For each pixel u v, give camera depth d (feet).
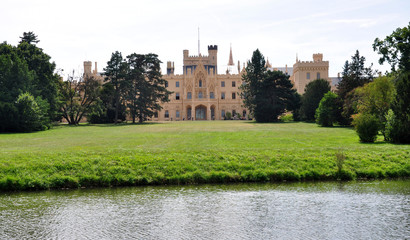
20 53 221.46
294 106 305.12
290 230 49.08
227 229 49.57
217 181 78.59
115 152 91.20
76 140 137.28
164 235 47.57
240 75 422.82
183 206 59.77
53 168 78.07
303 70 420.77
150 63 294.87
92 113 271.49
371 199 63.05
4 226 50.72
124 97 280.51
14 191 70.95
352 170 83.41
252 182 78.33
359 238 46.42
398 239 45.98
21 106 188.44
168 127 221.05
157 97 295.28
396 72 172.14
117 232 48.57
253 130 187.62
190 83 418.10
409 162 87.35
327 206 59.11
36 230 49.26
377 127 118.83
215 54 523.29
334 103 216.54
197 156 88.43
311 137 142.00
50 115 221.87
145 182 76.79
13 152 90.99
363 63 223.10
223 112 415.44
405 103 113.70
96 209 58.34
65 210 57.88
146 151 93.25
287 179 80.07
